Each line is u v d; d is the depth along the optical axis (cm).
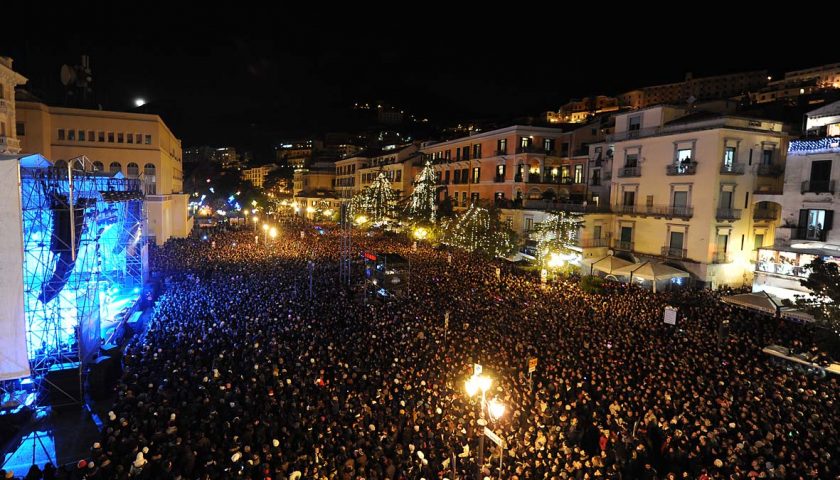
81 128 5219
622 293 3200
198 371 1791
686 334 2323
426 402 1595
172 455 1255
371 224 7194
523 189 5319
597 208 4231
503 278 3575
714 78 11162
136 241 3259
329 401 1631
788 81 9575
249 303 2677
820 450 1346
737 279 3691
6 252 1678
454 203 6288
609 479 1263
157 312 2608
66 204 2008
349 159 10119
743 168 3597
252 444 1370
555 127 5509
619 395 1702
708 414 1561
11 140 3681
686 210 3688
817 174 2997
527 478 1252
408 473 1257
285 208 12150
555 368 1878
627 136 4256
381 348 2083
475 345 2148
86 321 2044
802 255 2998
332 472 1231
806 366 2005
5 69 3544
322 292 3100
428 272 3722
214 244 5153
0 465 1473
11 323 1694
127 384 1748
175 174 7438
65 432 1664
